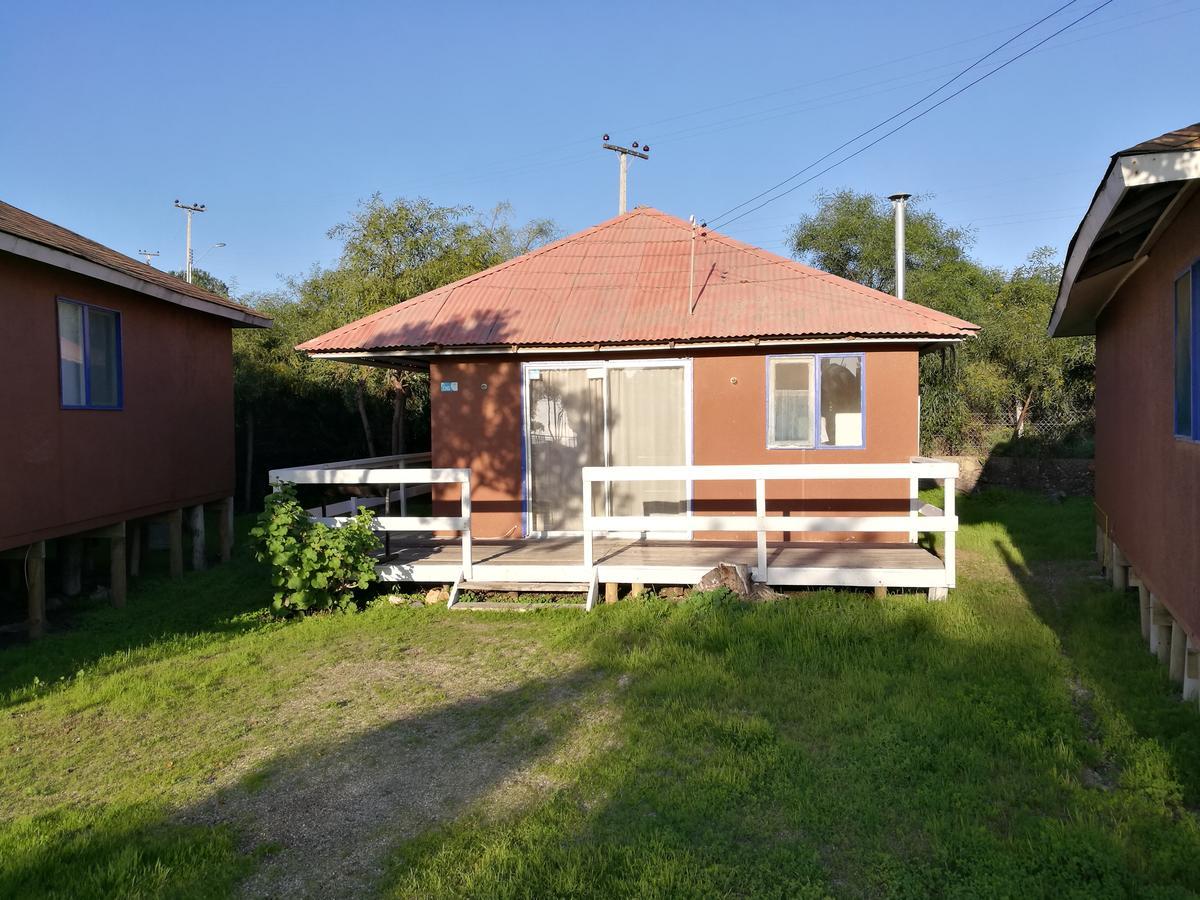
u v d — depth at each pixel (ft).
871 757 15.90
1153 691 18.98
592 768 16.02
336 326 58.59
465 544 29.19
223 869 13.01
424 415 69.31
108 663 23.82
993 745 16.37
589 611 26.96
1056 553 36.58
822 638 23.02
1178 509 19.29
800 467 27.09
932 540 38.78
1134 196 17.25
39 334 28.19
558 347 32.42
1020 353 59.82
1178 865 12.09
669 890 11.98
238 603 31.53
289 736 18.33
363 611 28.71
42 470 28.07
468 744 17.56
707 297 34.63
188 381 38.52
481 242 60.54
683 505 33.96
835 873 12.48
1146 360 23.35
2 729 19.11
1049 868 12.21
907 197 42.91
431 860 12.99
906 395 31.99
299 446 69.15
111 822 14.60
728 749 16.37
